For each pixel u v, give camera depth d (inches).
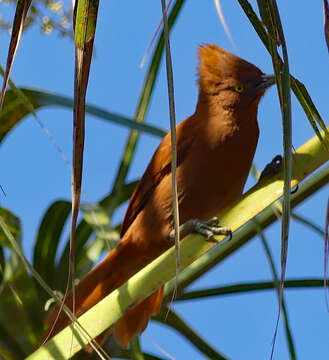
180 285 348.2
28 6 176.7
